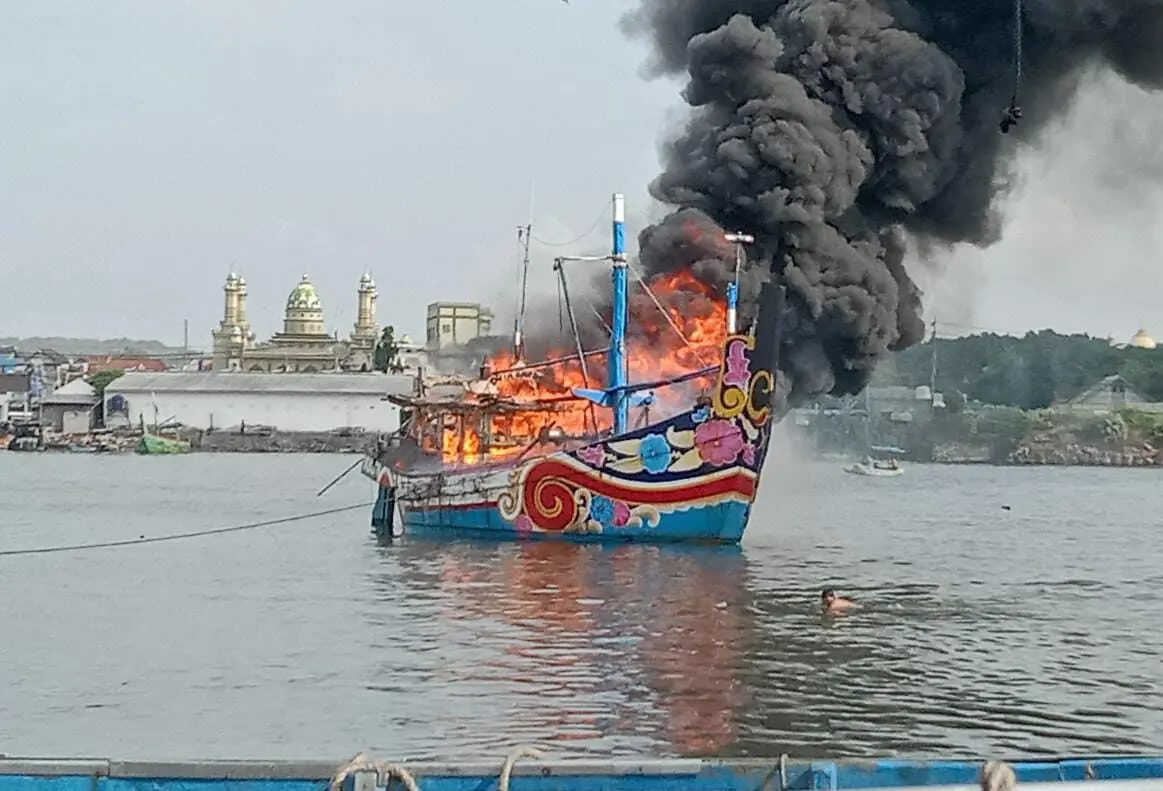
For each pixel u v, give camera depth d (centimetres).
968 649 3566
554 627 3834
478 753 2506
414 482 6438
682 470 5597
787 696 2962
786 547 6531
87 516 8962
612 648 3500
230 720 2772
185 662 3359
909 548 6650
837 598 4319
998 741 2627
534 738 2612
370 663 3316
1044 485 14850
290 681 3123
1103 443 19850
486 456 6303
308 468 18638
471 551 5744
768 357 5488
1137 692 3050
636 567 5150
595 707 2848
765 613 4122
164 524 8144
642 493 5675
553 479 5847
